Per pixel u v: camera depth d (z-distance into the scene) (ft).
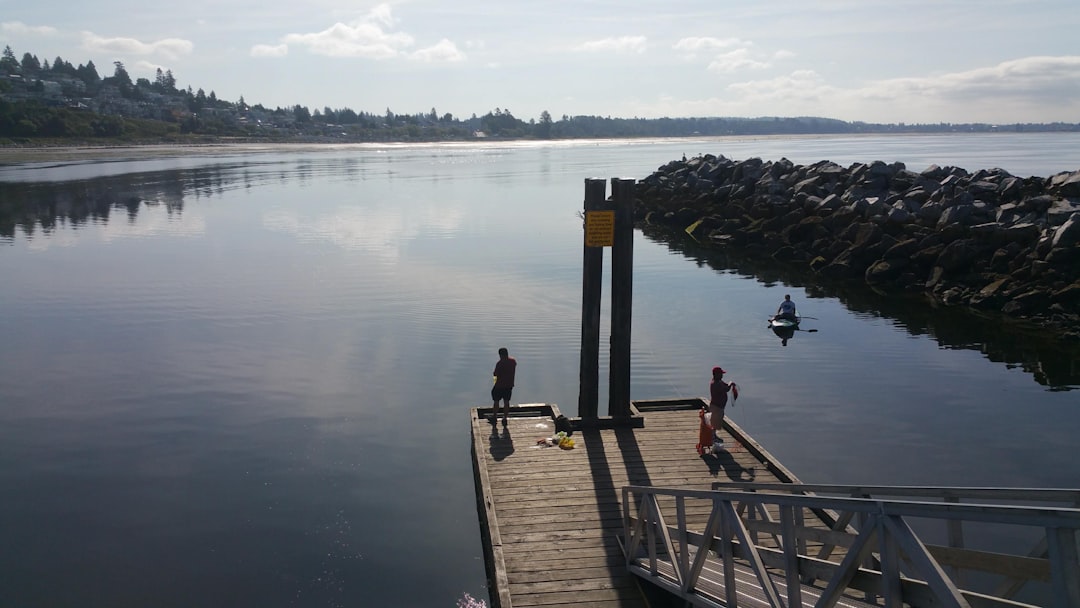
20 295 101.24
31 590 38.50
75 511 46.55
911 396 66.95
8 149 503.20
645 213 196.95
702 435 48.32
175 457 54.03
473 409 56.59
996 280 100.48
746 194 174.19
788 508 22.50
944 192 133.08
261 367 72.84
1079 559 14.51
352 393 66.28
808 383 70.33
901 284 111.55
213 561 41.32
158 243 144.05
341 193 244.83
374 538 43.73
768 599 23.04
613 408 54.03
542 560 36.40
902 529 17.37
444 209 203.10
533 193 250.98
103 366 72.90
